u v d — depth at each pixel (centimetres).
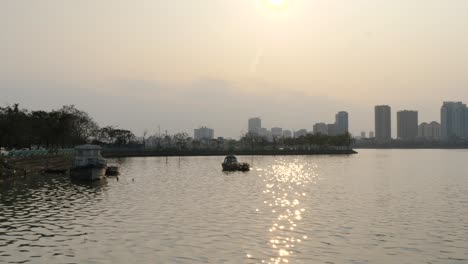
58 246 4056
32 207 6328
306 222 5284
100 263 3547
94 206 6456
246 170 15138
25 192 8056
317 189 9144
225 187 9481
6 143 13150
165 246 4072
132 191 8475
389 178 12125
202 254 3816
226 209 6250
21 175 10781
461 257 3853
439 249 4103
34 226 4959
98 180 10488
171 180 11131
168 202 6950
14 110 15200
